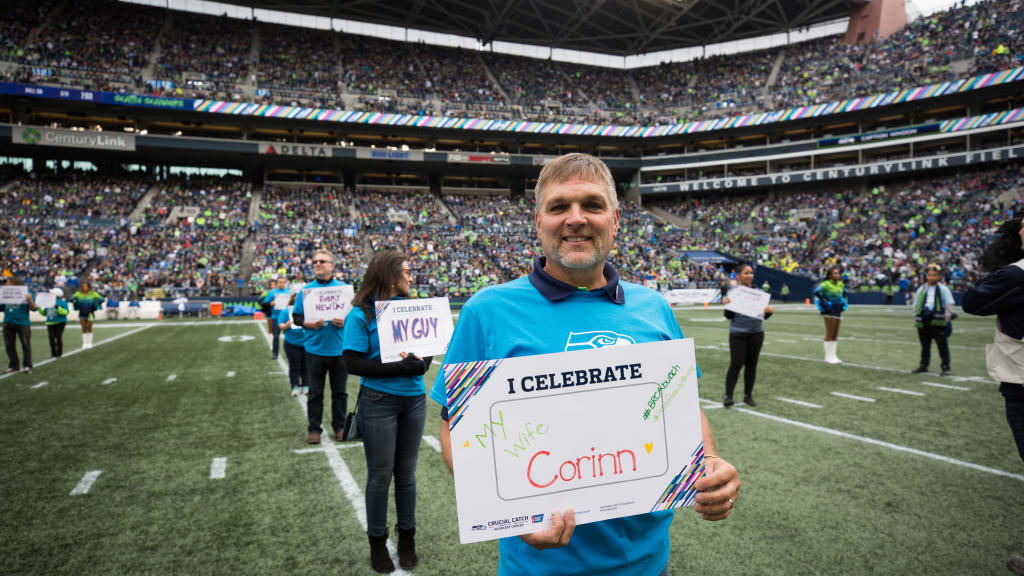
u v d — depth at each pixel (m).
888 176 37.12
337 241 30.77
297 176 37.88
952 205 32.16
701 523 3.41
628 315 1.54
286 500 3.82
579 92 45.19
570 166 1.52
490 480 1.24
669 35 45.25
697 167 41.81
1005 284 2.61
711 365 9.77
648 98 45.66
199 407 6.73
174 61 33.69
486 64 44.31
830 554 2.96
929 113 36.62
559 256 1.48
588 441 1.31
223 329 17.77
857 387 7.51
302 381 7.66
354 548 3.13
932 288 8.30
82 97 28.94
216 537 3.25
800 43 43.94
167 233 28.59
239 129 34.69
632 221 39.91
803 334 14.54
